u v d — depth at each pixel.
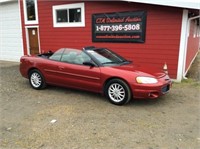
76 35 11.02
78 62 6.33
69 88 7.25
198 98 6.31
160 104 5.78
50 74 6.81
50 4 11.62
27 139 3.95
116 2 9.43
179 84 7.98
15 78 8.91
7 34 14.25
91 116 4.95
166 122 4.67
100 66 5.93
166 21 8.42
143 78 5.35
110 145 3.74
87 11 10.36
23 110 5.35
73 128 4.35
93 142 3.83
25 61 7.36
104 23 9.95
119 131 4.24
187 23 8.27
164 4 8.00
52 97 6.37
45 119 4.80
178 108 5.50
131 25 9.24
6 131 4.26
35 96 6.48
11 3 13.45
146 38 8.99
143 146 3.72
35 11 12.39
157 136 4.06
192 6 7.51
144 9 8.80
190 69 11.54
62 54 6.75
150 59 9.07
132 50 9.44
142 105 5.68
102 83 5.83
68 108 5.45
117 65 6.12
